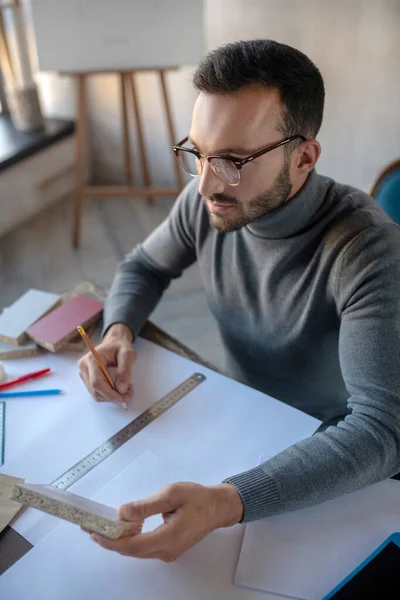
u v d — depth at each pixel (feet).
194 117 2.93
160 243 4.20
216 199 3.08
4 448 3.00
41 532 2.60
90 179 10.82
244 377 4.20
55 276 8.54
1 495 2.73
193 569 2.48
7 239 9.28
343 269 3.19
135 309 3.91
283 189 3.08
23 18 8.34
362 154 8.80
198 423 3.13
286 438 3.05
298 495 2.67
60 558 2.50
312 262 3.35
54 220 9.78
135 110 8.89
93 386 3.27
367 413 2.92
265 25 8.21
